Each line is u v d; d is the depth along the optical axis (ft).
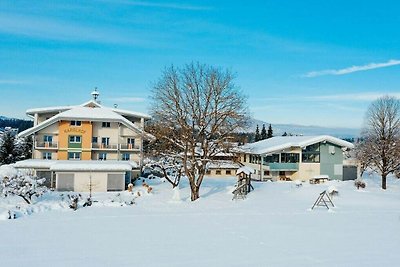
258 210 82.79
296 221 70.38
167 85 123.13
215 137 105.81
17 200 89.15
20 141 198.70
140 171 152.46
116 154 153.99
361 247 50.83
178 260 43.65
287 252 47.75
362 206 92.53
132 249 48.06
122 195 110.32
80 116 145.18
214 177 179.73
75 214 74.28
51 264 41.52
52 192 110.22
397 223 69.72
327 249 49.49
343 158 186.70
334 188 102.32
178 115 104.06
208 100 103.04
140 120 170.09
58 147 146.30
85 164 124.36
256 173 183.21
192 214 75.82
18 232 56.80
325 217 75.41
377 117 144.56
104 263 42.16
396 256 46.55
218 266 41.70
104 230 59.26
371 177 183.73
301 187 126.41
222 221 68.69
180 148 112.57
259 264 42.60
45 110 161.38
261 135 344.28
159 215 74.13
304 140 176.04
